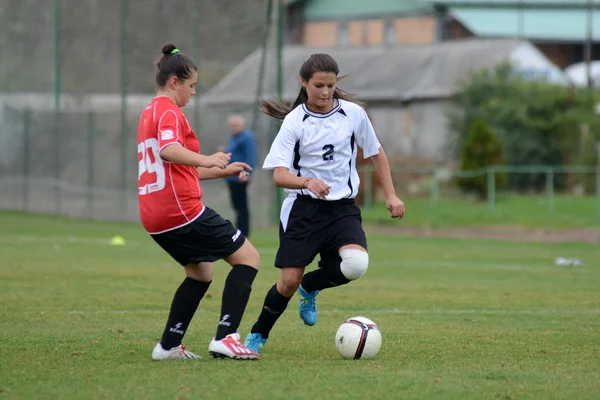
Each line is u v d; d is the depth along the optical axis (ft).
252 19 206.08
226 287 59.62
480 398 47.78
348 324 61.31
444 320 82.64
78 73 240.53
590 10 442.91
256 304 92.94
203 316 83.30
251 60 207.92
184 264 59.62
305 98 61.98
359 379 52.39
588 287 112.98
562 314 87.61
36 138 255.09
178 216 56.95
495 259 155.43
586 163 333.83
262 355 62.13
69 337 68.95
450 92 387.96
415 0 531.50
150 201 57.21
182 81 58.18
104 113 234.17
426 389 49.83
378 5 541.75
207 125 213.25
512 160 344.69
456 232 225.97
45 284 106.01
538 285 115.03
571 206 280.92
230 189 167.53
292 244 60.75
